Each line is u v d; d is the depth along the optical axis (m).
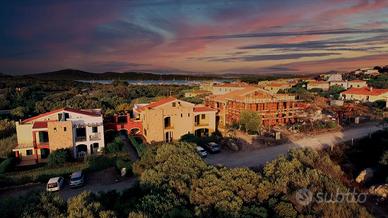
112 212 15.35
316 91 108.06
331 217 17.95
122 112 73.31
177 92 131.88
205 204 18.48
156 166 24.31
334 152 41.25
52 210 15.58
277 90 103.12
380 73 150.12
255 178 21.44
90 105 84.62
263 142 44.62
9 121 61.31
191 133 49.31
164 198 18.33
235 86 88.62
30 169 36.50
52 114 44.41
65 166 36.22
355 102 81.69
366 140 44.00
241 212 17.58
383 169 32.59
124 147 45.53
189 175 22.28
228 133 50.16
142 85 172.50
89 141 43.72
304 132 50.59
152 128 48.09
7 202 16.22
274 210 18.16
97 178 33.66
